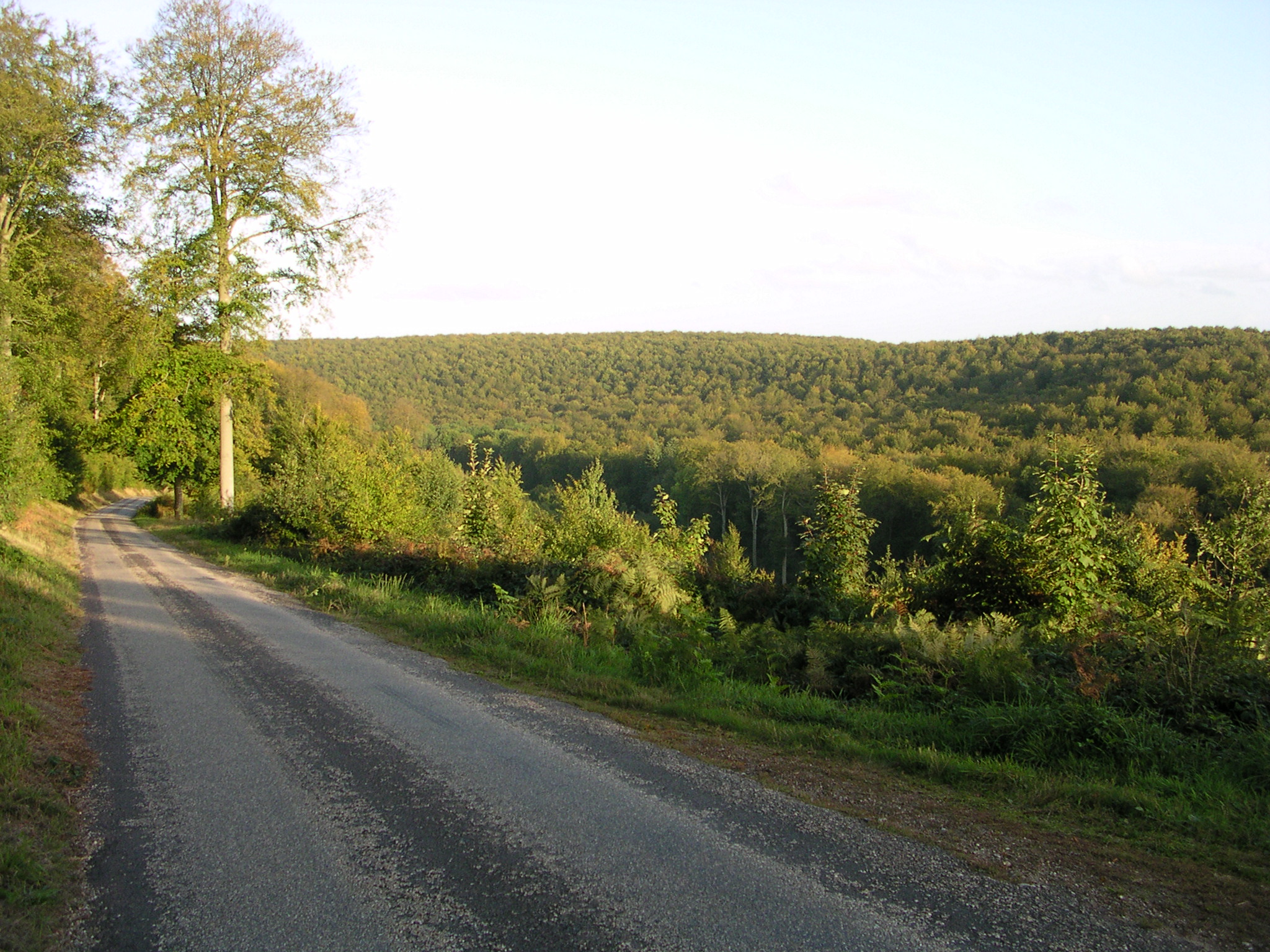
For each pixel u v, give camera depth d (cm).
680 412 11562
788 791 492
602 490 1973
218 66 2389
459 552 1608
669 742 598
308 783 489
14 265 2652
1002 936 316
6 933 305
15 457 1758
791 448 8081
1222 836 423
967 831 430
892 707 731
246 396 2814
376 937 314
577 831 420
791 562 6375
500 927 322
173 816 438
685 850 397
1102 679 653
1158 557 1036
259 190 2505
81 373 3403
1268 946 313
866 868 379
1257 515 895
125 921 326
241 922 325
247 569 1806
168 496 4547
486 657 898
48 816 425
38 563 1415
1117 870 383
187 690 716
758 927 322
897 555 5616
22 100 2359
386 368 15688
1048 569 935
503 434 11112
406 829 421
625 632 1095
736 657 947
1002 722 600
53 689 692
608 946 307
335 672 800
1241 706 603
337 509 1977
